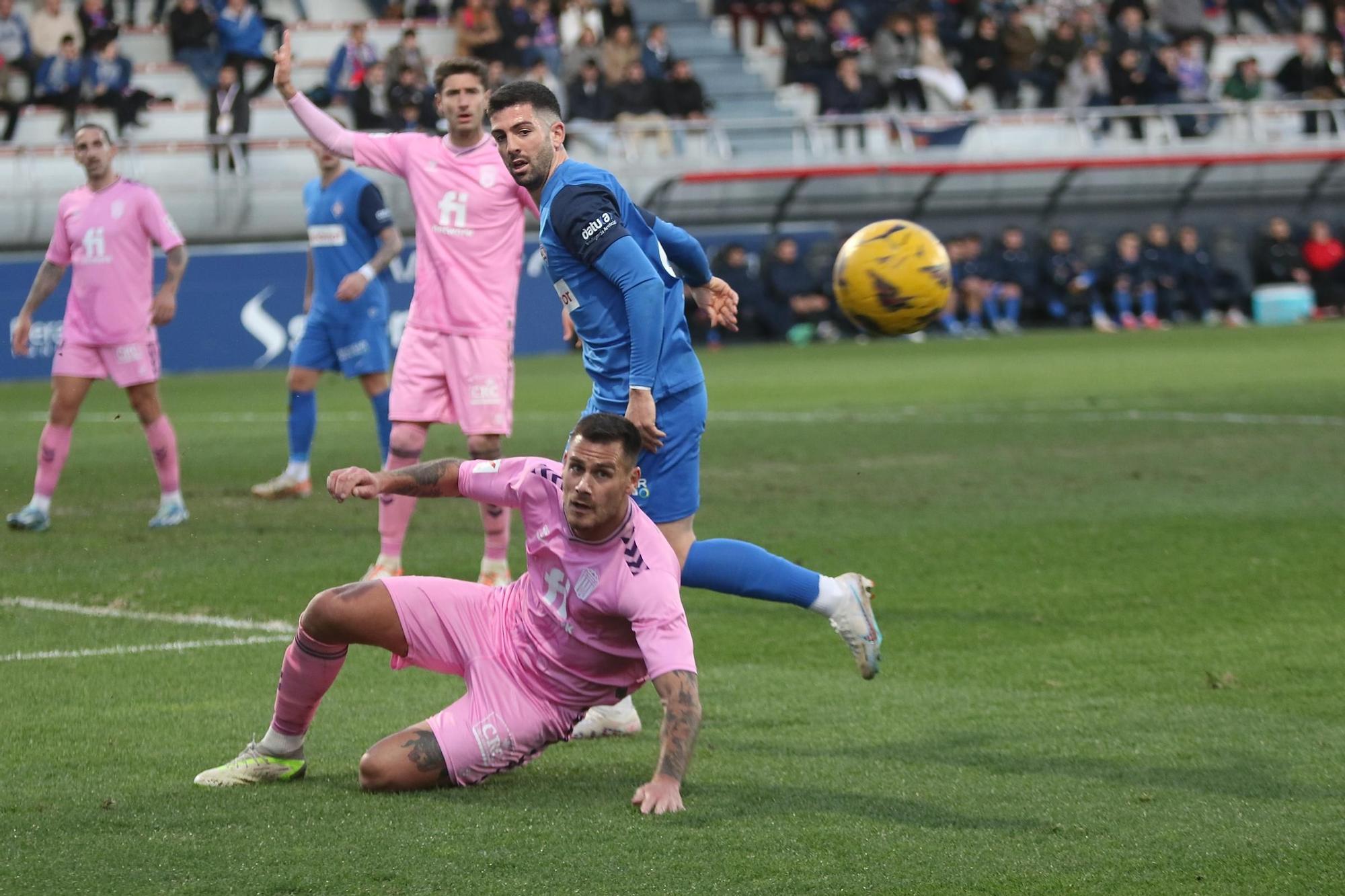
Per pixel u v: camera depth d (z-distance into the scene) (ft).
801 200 282.15
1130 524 96.48
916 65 302.45
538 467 45.75
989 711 56.29
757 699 58.54
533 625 46.32
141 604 76.28
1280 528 94.17
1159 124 306.76
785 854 40.91
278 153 258.98
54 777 48.32
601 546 44.91
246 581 82.02
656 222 55.36
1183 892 38.32
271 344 235.40
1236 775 48.19
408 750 46.42
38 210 241.14
